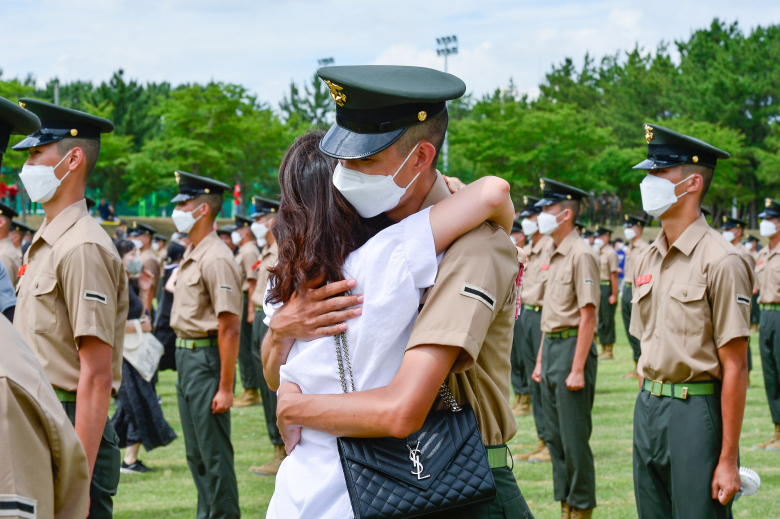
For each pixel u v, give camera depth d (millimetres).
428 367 1593
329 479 1693
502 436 1876
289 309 1770
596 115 47688
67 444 1352
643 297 3422
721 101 39406
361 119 1675
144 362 5750
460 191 1734
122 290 3111
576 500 4684
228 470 4523
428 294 1670
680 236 3285
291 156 1851
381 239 1703
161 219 34906
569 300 5180
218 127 30234
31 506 1244
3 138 1488
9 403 1240
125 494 5395
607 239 14602
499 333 1826
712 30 48031
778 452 6312
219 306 4480
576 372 4871
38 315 2920
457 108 52344
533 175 33750
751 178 39656
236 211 34469
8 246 6742
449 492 1617
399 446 1638
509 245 1754
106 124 3135
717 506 3150
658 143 3326
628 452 6305
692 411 3180
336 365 1712
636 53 53844
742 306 3049
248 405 8742
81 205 3080
